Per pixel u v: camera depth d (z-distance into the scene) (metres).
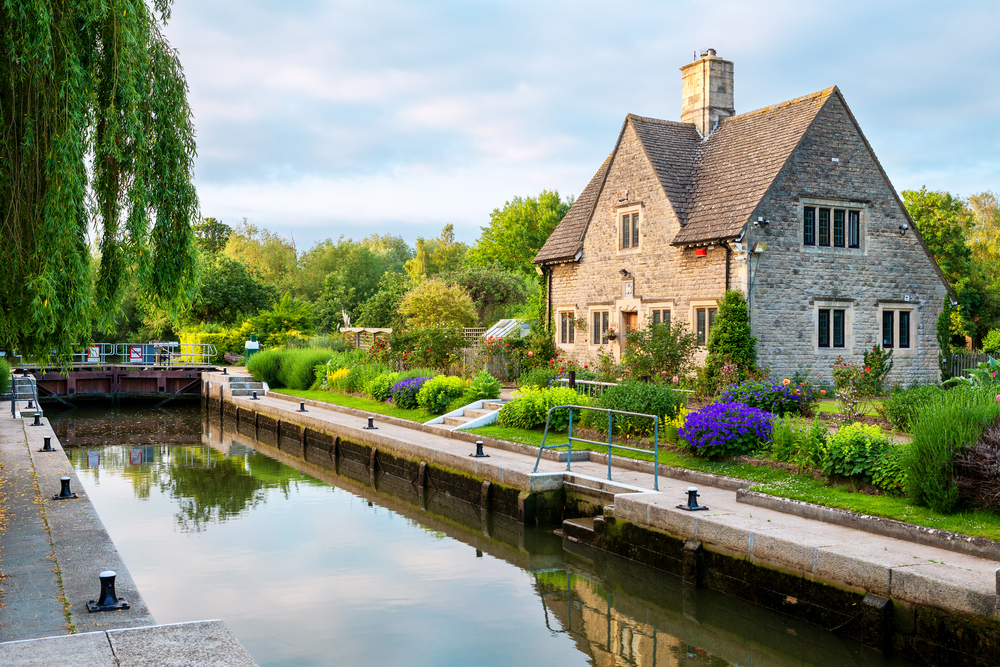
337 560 12.10
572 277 28.89
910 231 24.11
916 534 8.58
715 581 9.57
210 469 21.11
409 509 16.05
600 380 21.92
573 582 11.16
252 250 69.94
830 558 8.17
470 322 44.12
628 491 11.93
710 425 12.80
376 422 22.47
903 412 13.84
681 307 23.67
